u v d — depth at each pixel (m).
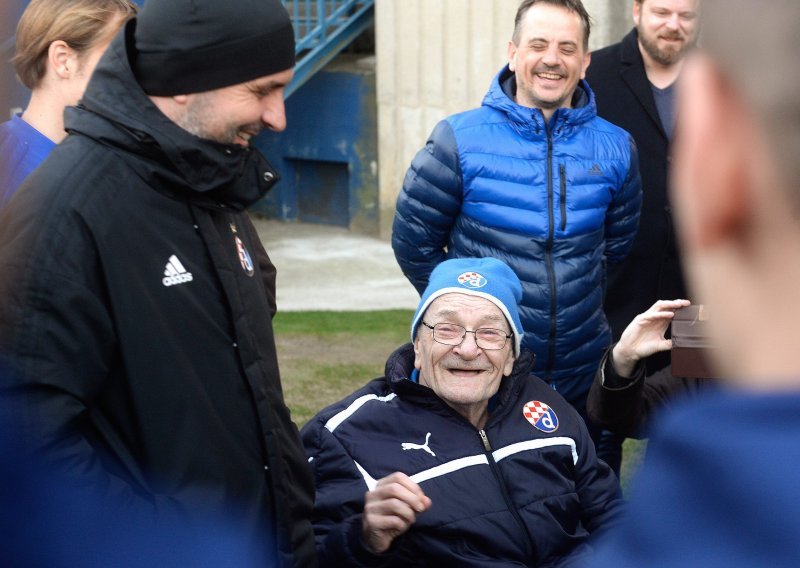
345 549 2.47
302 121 10.50
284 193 10.80
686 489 0.43
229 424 1.82
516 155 3.40
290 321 7.32
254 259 2.02
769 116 0.44
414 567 2.59
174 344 1.76
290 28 1.85
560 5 3.38
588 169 3.43
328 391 5.75
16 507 0.79
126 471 1.75
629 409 2.85
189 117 1.79
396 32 9.52
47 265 1.67
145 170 1.76
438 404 2.72
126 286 1.72
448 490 2.63
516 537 2.61
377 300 8.12
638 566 0.44
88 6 2.23
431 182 3.45
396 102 9.62
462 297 2.76
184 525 1.13
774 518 0.41
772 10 0.44
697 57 0.47
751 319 0.46
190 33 1.76
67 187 1.71
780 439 0.42
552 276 3.36
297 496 2.00
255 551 1.79
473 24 9.01
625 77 4.03
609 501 2.81
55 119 2.25
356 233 10.34
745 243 0.46
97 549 0.85
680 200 0.48
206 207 1.82
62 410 1.64
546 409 2.83
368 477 2.66
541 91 3.38
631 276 3.98
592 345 3.45
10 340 1.64
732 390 0.44
